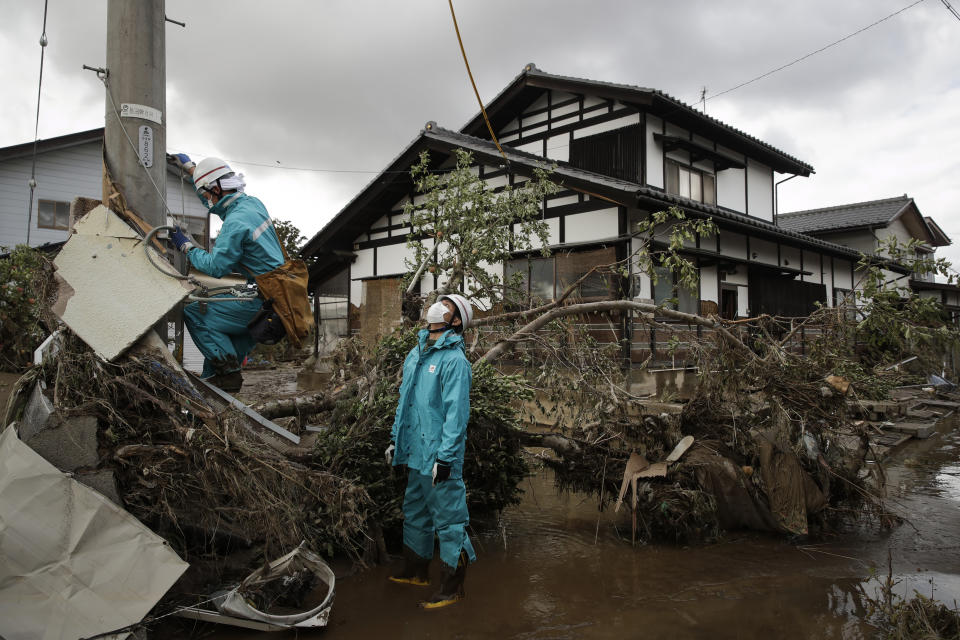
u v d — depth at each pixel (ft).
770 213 49.42
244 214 12.65
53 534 8.30
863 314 17.63
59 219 51.24
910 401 35.99
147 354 10.62
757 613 10.62
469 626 9.97
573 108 40.91
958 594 11.41
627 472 14.65
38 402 9.61
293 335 13.08
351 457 12.30
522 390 15.40
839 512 15.85
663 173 38.29
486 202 21.27
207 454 9.75
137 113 12.50
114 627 8.20
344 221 48.62
